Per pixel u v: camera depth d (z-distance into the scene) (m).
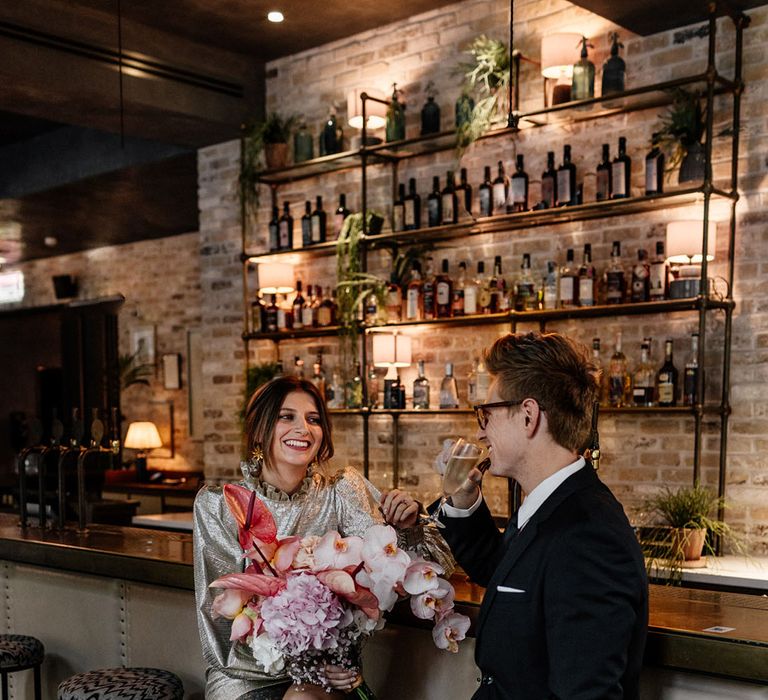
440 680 2.16
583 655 1.42
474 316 4.63
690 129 3.94
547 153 4.56
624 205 4.12
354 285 5.12
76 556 2.95
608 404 4.25
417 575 1.86
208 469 6.15
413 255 5.05
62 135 6.99
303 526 2.26
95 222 8.60
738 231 4.04
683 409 3.94
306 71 5.62
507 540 1.74
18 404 11.14
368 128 5.27
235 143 5.96
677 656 1.71
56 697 3.20
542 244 4.65
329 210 5.58
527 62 4.66
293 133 5.68
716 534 3.91
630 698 1.52
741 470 4.01
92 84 4.89
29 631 3.30
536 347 1.68
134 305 9.77
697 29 4.15
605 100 4.11
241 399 5.96
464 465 1.92
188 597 2.74
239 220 5.96
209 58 5.47
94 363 9.66
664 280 4.13
